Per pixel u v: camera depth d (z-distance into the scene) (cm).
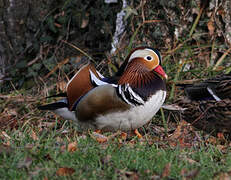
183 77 1286
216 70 1255
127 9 1293
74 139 924
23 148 812
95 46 1371
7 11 1451
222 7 1330
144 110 938
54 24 1407
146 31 1322
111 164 762
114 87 927
